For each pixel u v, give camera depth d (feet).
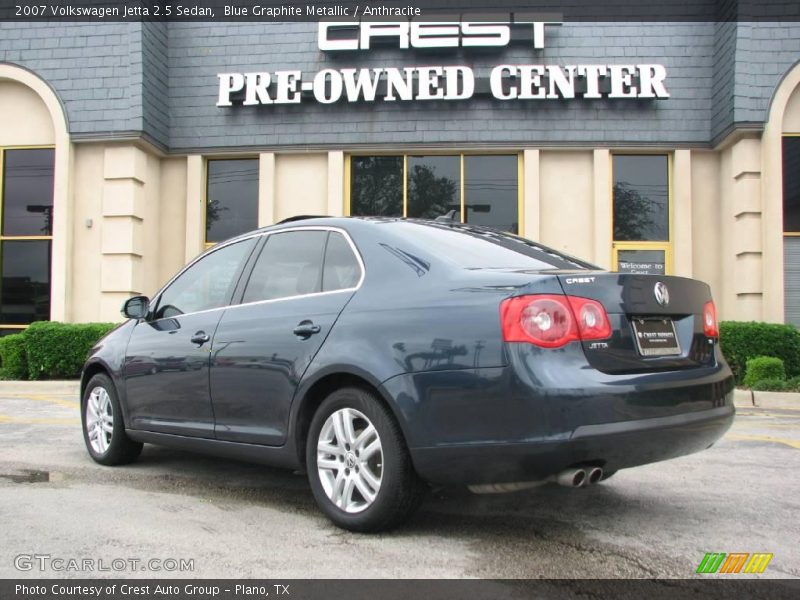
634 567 11.55
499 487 11.73
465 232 15.10
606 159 43.93
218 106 45.91
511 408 11.25
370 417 12.64
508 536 12.99
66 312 44.14
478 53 44.57
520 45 44.45
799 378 34.50
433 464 11.93
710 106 43.75
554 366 11.23
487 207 45.11
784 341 37.14
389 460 12.38
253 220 46.83
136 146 44.47
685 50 43.98
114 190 44.34
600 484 16.76
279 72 45.34
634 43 44.16
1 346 40.81
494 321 11.59
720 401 13.03
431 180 45.50
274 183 45.83
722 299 43.83
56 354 39.88
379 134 44.73
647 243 44.47
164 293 18.03
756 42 40.65
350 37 45.27
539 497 15.64
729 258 42.96
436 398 11.86
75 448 21.03
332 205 45.11
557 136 43.93
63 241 44.16
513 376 11.25
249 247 16.38
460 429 11.65
